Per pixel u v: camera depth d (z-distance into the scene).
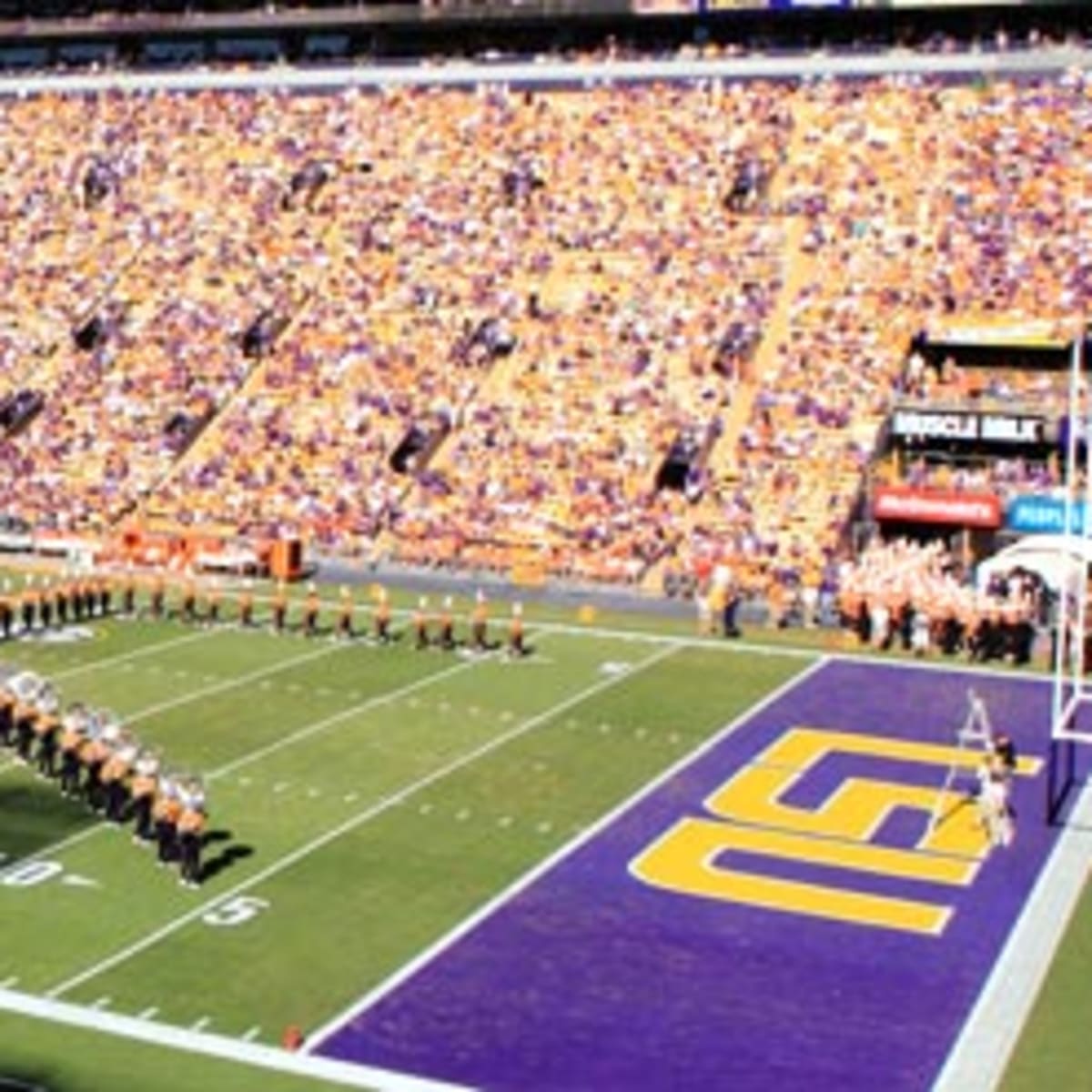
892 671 34.41
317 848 24.20
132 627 37.41
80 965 20.34
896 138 50.91
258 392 49.34
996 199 47.75
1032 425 41.12
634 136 53.75
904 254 47.00
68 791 26.28
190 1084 17.42
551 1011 19.36
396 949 20.95
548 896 22.67
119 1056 18.03
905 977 20.38
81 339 52.69
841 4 53.41
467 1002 19.56
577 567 42.34
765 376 45.09
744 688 32.91
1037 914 22.31
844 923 21.97
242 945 20.97
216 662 34.41
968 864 24.05
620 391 46.12
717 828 25.19
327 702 31.55
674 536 42.28
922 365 44.56
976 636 35.56
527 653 35.47
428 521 44.41
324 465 46.66
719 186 51.16
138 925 21.55
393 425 47.28
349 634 36.81
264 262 53.25
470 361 48.28
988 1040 18.72
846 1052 18.44
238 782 26.89
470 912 22.14
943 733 30.05
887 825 25.44
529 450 45.47
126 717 30.23
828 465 42.47
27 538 45.66
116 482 47.62
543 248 50.94
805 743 29.25
